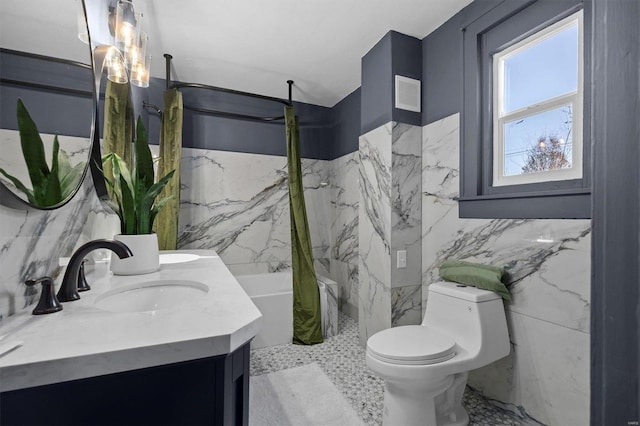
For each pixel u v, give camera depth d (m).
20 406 0.51
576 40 1.42
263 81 2.91
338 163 3.40
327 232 3.55
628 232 0.57
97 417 0.55
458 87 1.92
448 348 1.40
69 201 1.05
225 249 3.08
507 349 1.53
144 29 2.11
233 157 3.12
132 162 1.95
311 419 1.57
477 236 1.76
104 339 0.59
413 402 1.40
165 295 1.14
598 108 0.63
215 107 3.06
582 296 1.30
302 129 3.42
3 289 0.70
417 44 2.21
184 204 2.93
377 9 1.90
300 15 1.96
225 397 0.64
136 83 1.59
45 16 0.86
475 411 1.62
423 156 2.19
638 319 0.55
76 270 0.87
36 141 0.82
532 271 1.48
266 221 3.26
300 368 2.10
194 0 1.82
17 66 0.74
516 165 1.67
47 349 0.55
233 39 2.23
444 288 1.66
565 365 1.36
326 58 2.50
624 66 0.58
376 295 2.25
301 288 2.57
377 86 2.27
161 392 0.60
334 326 2.68
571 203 1.34
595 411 0.62
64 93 0.96
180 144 2.48
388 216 2.12
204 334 0.62
